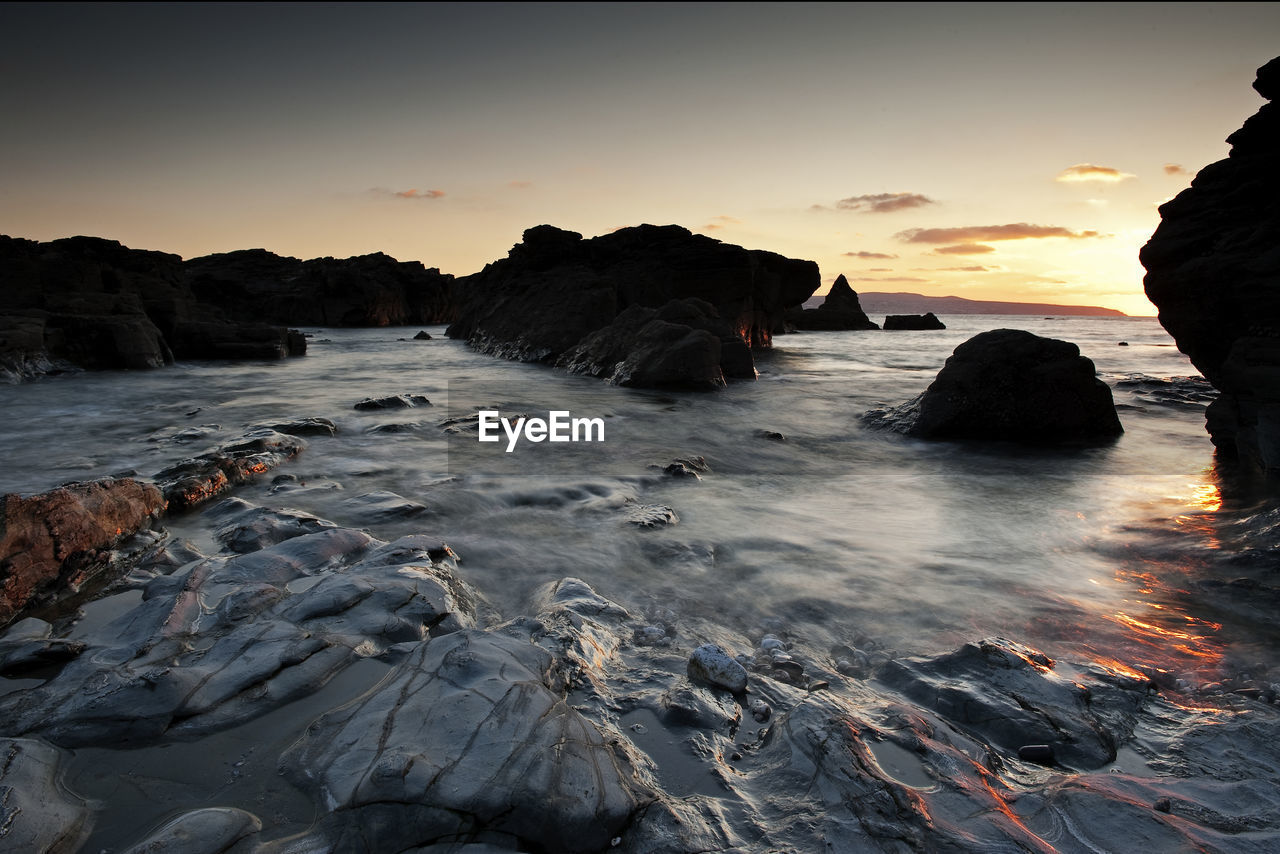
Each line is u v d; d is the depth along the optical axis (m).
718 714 3.61
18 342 19.75
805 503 8.13
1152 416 14.65
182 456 9.68
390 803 2.65
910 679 4.05
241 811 2.74
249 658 3.80
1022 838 2.63
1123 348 42.22
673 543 6.49
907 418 13.00
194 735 3.26
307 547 5.45
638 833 2.67
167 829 2.57
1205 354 10.06
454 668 3.52
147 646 3.96
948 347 41.06
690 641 4.57
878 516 7.60
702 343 19.03
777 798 2.94
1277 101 8.87
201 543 6.08
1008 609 5.12
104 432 11.73
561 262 33.81
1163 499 8.24
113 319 23.70
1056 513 7.70
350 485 8.20
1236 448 9.77
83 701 3.40
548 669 3.75
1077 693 3.81
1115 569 5.97
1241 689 3.98
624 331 22.95
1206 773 3.19
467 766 2.80
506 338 30.22
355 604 4.51
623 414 14.62
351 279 65.50
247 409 14.47
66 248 33.72
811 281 42.78
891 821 2.72
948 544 6.62
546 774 2.77
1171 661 4.32
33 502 5.16
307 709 3.52
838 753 3.12
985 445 11.88
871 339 52.03
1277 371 8.68
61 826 2.65
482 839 2.53
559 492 8.05
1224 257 9.24
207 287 65.06
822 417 14.65
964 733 3.54
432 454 10.16
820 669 4.21
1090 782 3.04
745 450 11.33
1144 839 2.66
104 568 5.41
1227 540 6.36
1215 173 9.69
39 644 4.00
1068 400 12.07
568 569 5.82
